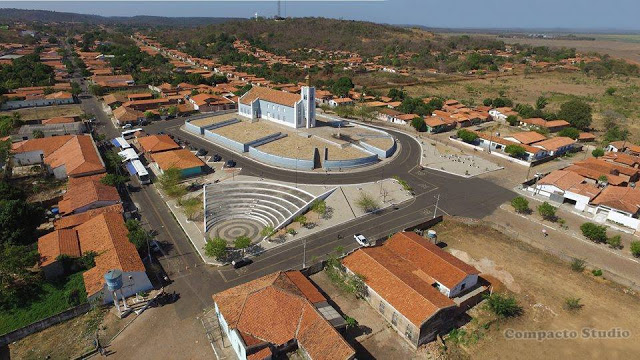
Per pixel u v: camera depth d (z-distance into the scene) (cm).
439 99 18025
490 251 7375
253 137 12131
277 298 5300
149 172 10244
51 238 6769
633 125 15988
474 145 13200
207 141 12431
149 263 6681
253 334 4878
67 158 9975
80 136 11256
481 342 5353
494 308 5741
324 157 10394
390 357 5084
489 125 15538
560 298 6206
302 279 6038
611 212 8525
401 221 8306
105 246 6531
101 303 5753
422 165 11231
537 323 5709
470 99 19738
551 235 7975
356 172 10400
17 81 18850
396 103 17688
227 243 7306
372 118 15938
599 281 6619
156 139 11362
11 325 5416
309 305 5234
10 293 5647
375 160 11194
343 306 5894
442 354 5147
